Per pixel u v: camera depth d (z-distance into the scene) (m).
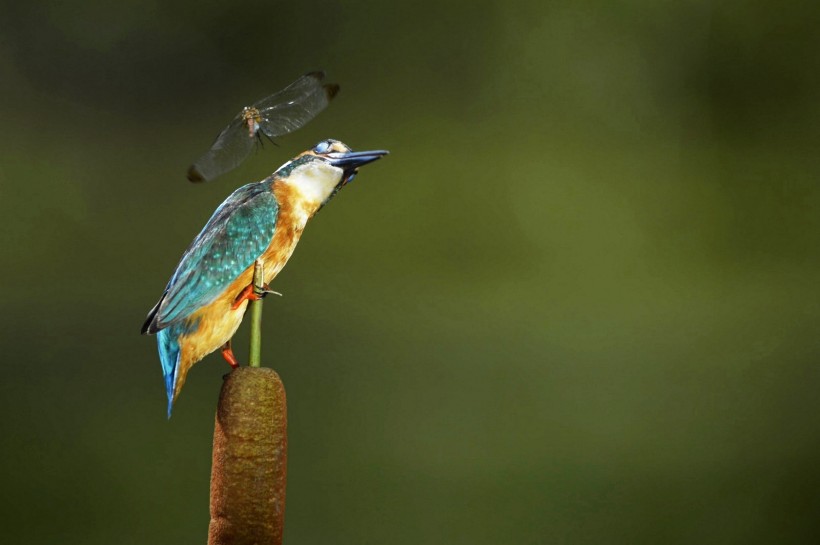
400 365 5.86
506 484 4.30
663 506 4.27
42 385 5.51
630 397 5.32
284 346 6.21
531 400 5.32
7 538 4.20
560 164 10.44
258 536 3.72
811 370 5.62
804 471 4.43
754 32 11.81
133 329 6.59
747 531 4.23
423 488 4.30
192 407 5.31
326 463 4.52
